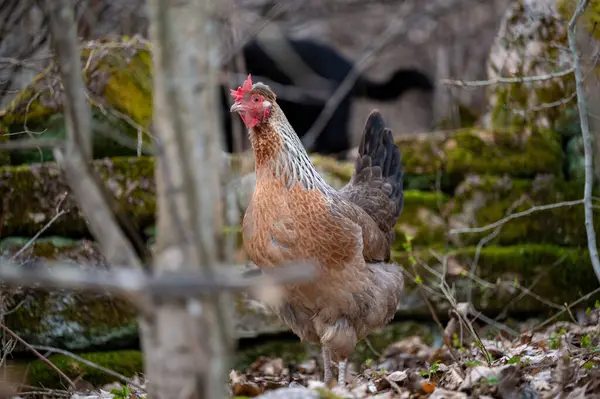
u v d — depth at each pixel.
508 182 7.66
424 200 7.59
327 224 5.33
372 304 5.63
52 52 5.91
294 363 7.14
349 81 11.20
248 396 4.97
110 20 9.32
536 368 4.97
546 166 7.77
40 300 6.55
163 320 2.87
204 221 2.86
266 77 11.99
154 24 2.84
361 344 7.23
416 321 7.37
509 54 8.41
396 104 15.53
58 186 6.80
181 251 2.84
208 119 2.90
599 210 7.63
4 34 7.55
